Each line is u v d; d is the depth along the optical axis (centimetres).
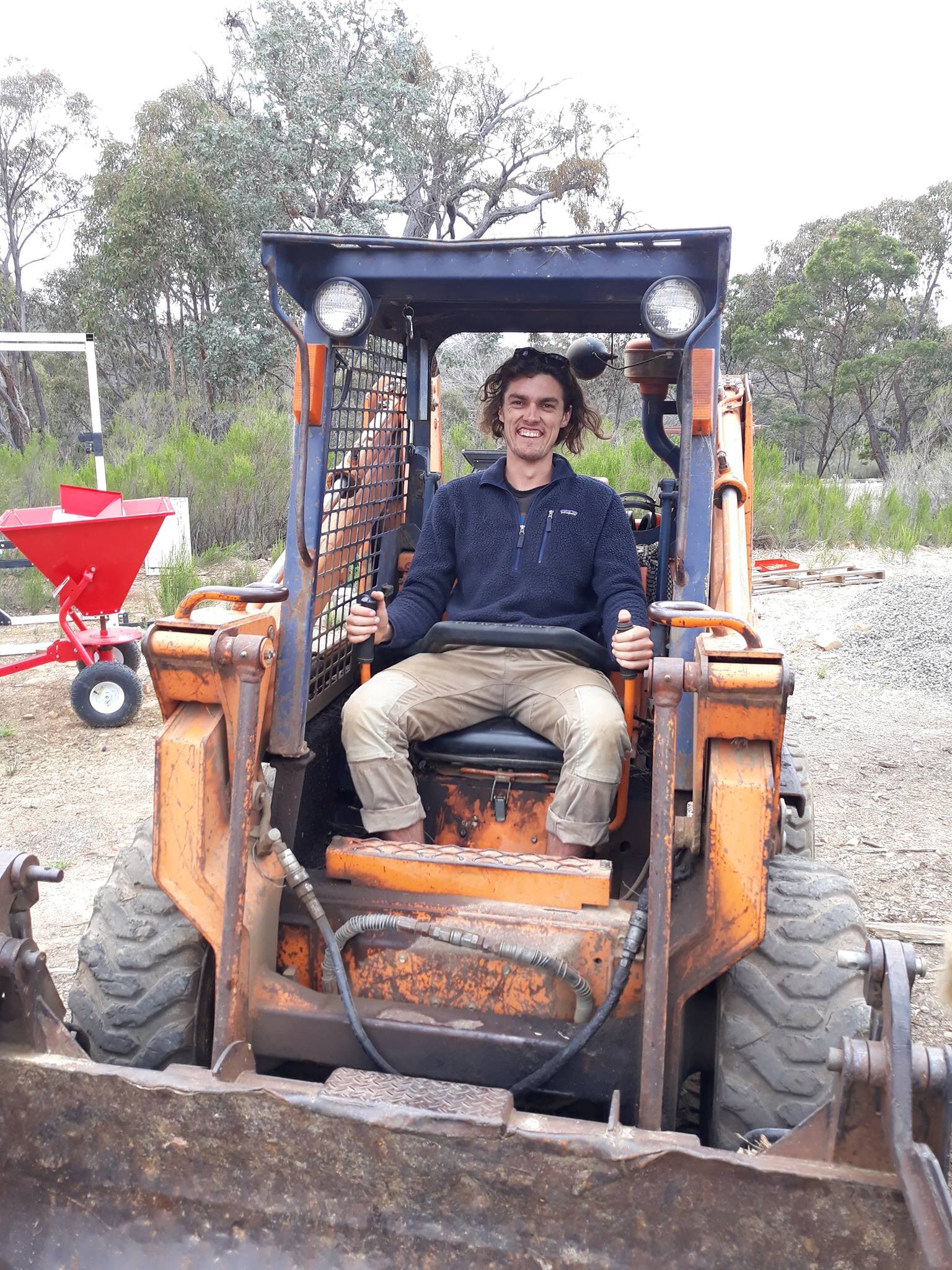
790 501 1345
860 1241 175
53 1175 201
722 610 288
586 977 242
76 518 703
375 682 294
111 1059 247
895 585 1033
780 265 4103
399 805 286
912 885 467
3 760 649
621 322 359
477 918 249
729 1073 231
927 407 2872
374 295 308
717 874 224
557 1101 248
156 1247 196
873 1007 192
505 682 301
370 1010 243
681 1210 181
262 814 253
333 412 297
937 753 661
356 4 2384
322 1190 192
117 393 2683
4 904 209
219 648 234
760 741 228
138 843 273
